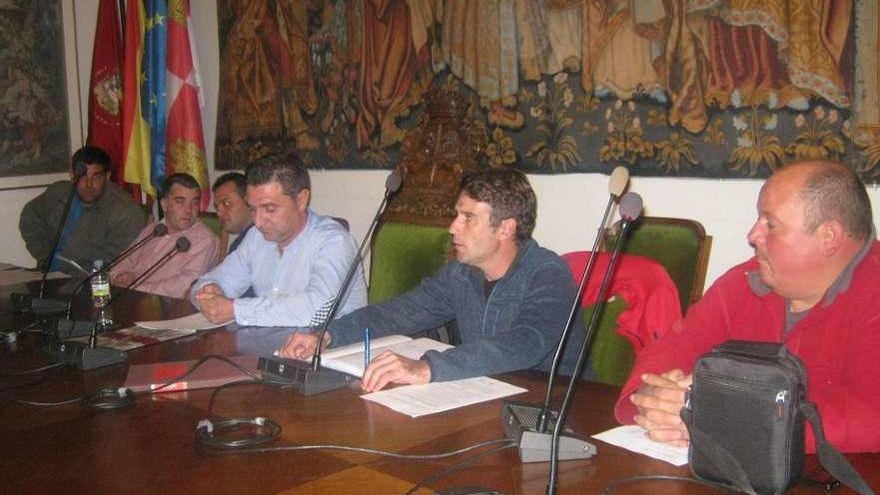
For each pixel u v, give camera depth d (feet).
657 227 8.11
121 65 15.56
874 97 7.66
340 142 12.67
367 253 12.55
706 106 8.75
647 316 6.98
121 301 9.13
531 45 10.11
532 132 10.23
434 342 6.73
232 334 7.43
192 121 14.67
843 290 5.00
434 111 10.16
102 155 13.87
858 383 4.66
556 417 4.65
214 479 4.15
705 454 4.01
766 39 8.28
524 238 6.96
